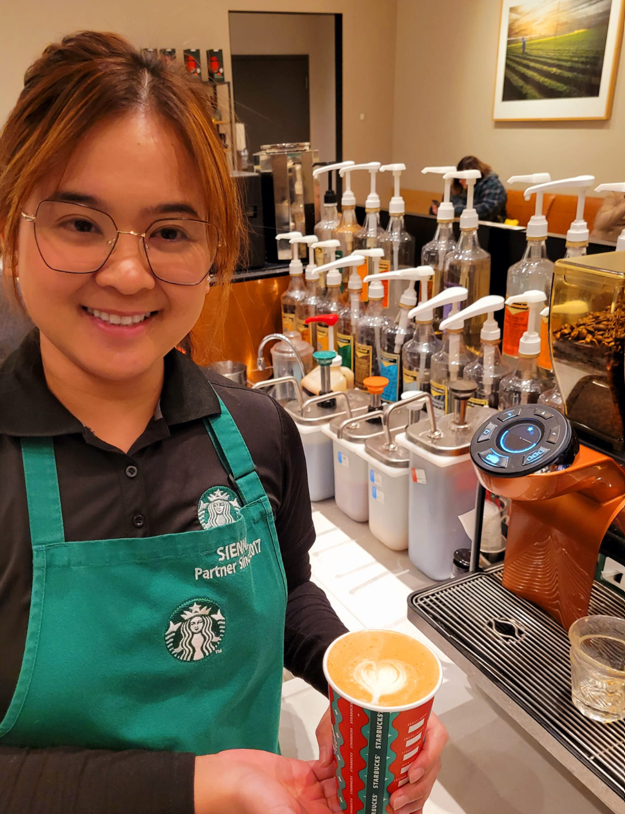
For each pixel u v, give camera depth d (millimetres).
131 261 520
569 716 812
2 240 557
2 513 581
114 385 608
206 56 4434
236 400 730
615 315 894
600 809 902
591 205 3561
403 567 1448
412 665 580
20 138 521
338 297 1857
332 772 645
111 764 573
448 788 944
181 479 653
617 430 946
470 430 1311
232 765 590
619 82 3584
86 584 593
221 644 658
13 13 3773
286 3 4734
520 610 1017
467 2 4531
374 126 5547
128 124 500
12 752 576
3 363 642
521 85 4219
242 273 1985
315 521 1661
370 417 1547
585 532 908
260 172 2080
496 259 1744
